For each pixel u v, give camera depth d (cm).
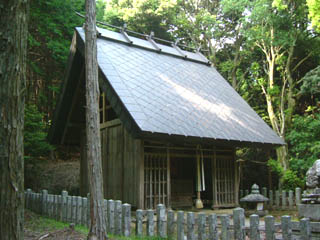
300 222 507
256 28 1767
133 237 623
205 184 1207
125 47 1183
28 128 1321
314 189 770
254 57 2145
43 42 1725
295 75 2005
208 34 2077
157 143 960
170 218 608
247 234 611
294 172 1473
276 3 1501
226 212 1006
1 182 305
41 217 872
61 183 1568
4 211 303
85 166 1216
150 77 1052
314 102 1923
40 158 1822
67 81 1115
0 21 320
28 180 1527
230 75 2177
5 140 309
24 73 331
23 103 327
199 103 1064
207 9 2183
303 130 1482
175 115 908
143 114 823
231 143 973
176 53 1369
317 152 1316
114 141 1040
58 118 1188
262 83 1847
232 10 1970
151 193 925
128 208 647
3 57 316
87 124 559
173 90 1053
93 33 584
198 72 1328
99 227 537
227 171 1148
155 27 2345
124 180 971
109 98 882
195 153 1068
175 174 1294
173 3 2131
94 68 573
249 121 1145
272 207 1195
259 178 1727
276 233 614
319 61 1869
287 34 1650
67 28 1588
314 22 1332
